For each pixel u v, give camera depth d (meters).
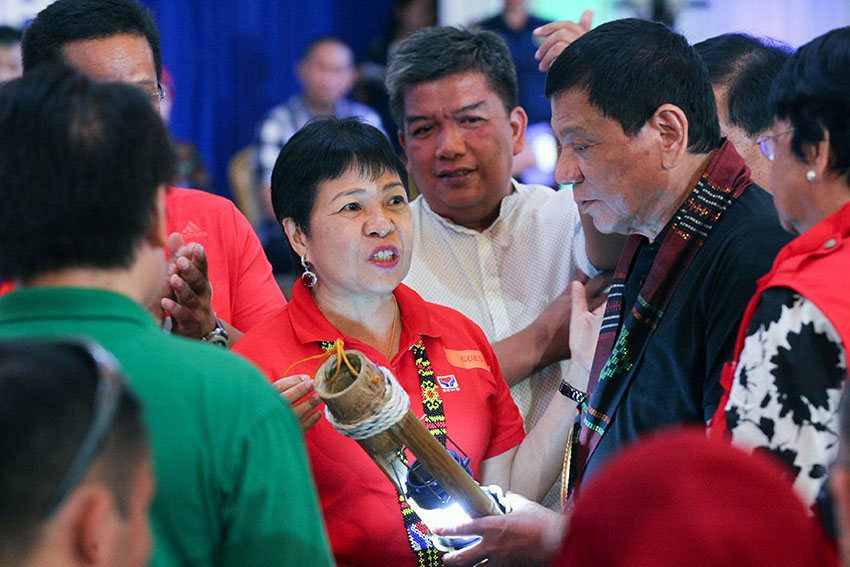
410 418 1.89
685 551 1.11
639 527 1.13
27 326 1.42
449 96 3.04
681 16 6.54
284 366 2.31
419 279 3.20
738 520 1.12
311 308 2.38
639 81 2.18
